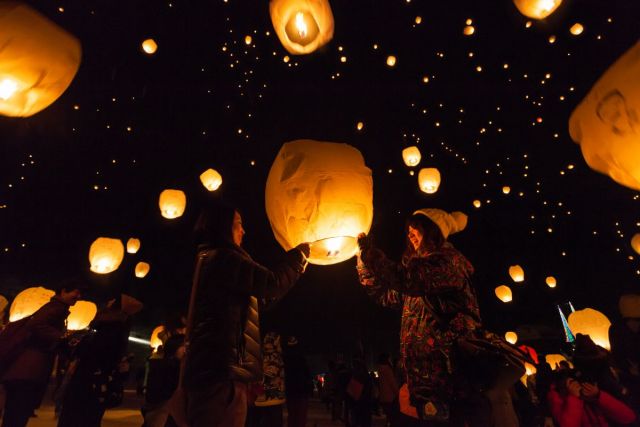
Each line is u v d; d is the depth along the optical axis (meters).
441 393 1.92
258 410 5.33
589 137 1.47
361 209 2.47
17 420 3.49
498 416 2.28
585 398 2.98
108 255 6.39
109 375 3.71
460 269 2.08
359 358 8.13
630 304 3.40
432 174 6.21
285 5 3.07
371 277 2.59
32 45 2.04
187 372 2.01
